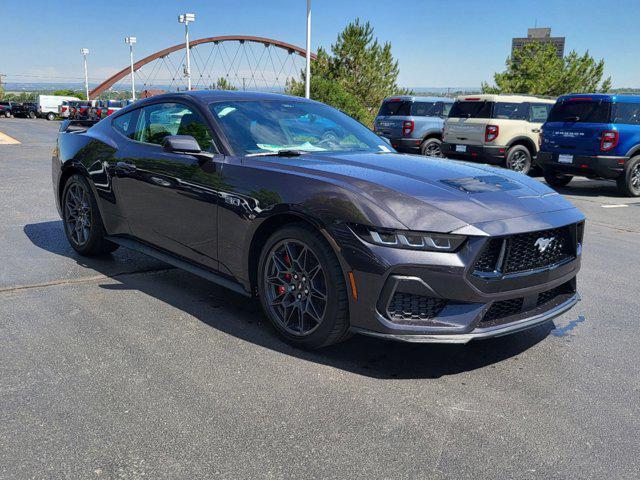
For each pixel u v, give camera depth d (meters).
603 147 10.18
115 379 2.82
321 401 2.66
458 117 13.62
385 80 30.53
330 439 2.35
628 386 2.90
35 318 3.59
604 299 4.35
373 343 3.36
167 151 3.68
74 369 2.91
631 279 4.93
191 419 2.47
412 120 15.80
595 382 2.94
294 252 3.16
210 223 3.59
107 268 4.75
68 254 5.15
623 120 10.23
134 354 3.11
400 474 2.13
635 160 10.30
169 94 4.30
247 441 2.32
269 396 2.69
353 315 2.89
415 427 2.46
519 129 13.03
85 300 3.95
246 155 3.58
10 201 7.75
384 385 2.84
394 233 2.73
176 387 2.75
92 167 4.64
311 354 3.17
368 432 2.41
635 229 7.36
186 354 3.12
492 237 2.74
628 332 3.66
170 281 4.44
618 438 2.41
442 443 2.34
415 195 2.91
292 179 3.17
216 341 3.31
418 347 3.32
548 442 2.37
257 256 3.42
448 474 2.13
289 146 3.83
